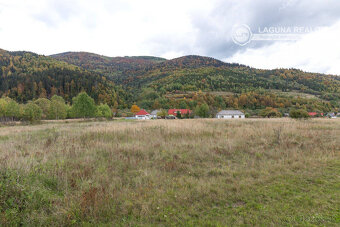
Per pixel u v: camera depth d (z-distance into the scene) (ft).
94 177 15.17
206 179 15.10
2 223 9.12
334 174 15.23
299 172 15.94
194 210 10.55
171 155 21.94
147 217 9.84
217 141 28.76
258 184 13.76
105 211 10.34
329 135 32.94
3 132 45.57
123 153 22.98
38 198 11.41
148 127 43.42
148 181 14.64
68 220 9.40
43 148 25.09
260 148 24.80
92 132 37.50
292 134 34.04
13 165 15.35
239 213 10.14
